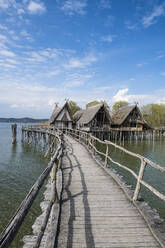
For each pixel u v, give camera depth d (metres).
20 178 12.84
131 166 16.19
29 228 7.13
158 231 3.29
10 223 1.41
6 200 9.42
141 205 4.30
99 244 3.01
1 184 11.63
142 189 11.20
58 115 34.66
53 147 23.12
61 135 13.47
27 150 23.66
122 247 2.95
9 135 45.97
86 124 33.19
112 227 3.50
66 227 3.47
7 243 1.18
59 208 4.12
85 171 7.43
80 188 5.54
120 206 4.37
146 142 35.78
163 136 49.06
